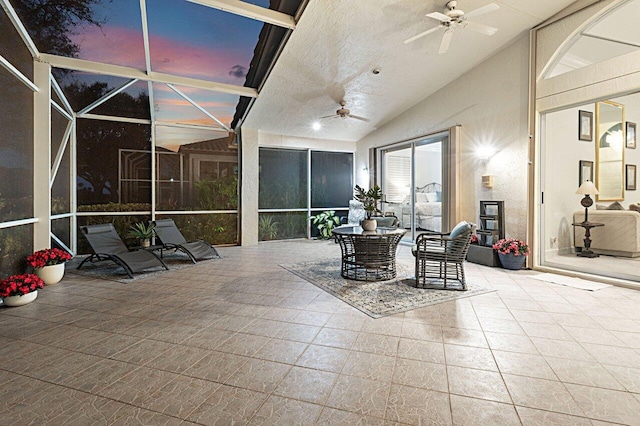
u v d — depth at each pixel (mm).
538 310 3051
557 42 4367
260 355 2211
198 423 1541
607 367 2039
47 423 1540
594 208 5688
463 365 2070
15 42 3670
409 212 7973
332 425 1527
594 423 1537
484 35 4707
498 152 5145
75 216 5773
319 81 5598
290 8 3975
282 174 8188
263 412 1621
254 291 3711
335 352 2250
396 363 2098
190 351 2271
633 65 3691
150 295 3582
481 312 3006
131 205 6309
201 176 6988
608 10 3910
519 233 4883
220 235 7219
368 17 4125
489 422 1546
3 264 3438
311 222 8516
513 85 4910
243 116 6738
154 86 5512
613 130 5598
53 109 4867
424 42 4746
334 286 3893
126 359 2160
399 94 6293
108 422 1548
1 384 1867
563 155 5320
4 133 3455
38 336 2523
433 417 1581
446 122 6066
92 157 5945
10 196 3566
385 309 3080
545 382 1878
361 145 8680
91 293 3664
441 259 3779
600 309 3078
